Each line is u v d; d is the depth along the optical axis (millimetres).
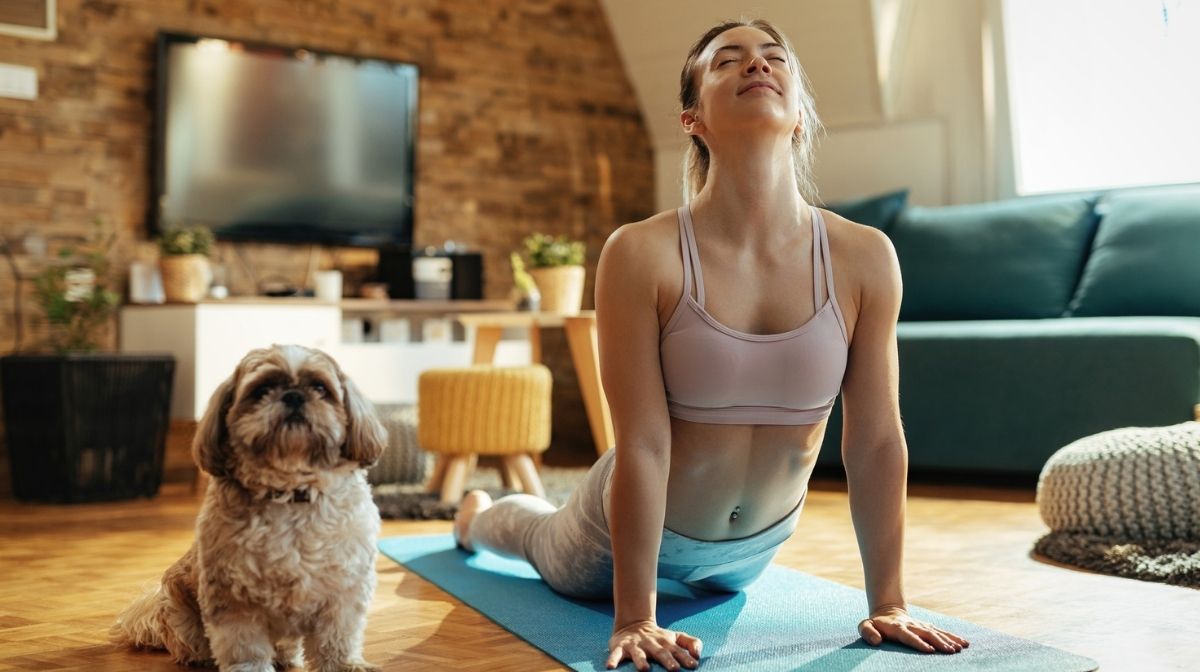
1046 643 1943
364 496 1688
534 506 2590
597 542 2129
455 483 3957
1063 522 2906
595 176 6469
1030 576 2568
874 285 1941
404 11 5781
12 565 2926
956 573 2613
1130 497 2758
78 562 2967
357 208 5570
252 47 5238
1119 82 4969
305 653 1706
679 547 2109
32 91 4730
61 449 4227
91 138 4887
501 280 6105
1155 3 4812
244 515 1592
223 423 1592
